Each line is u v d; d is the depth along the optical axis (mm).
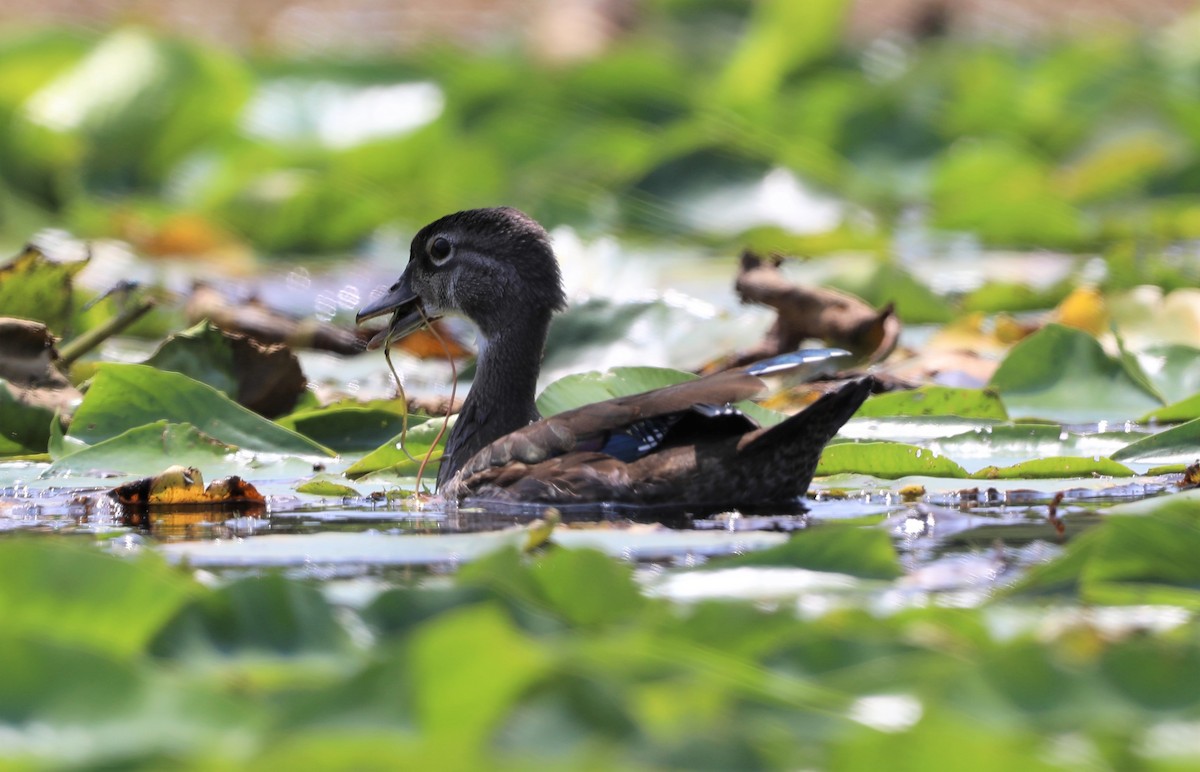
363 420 15016
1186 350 16969
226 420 14055
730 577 8289
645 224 28625
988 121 33031
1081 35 40344
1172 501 8531
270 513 11602
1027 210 28438
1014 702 6133
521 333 13836
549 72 33312
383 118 31750
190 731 5746
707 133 30109
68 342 17562
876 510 11320
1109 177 31094
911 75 33250
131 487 11789
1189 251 26297
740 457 11523
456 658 5633
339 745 5098
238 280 25062
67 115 29531
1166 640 6531
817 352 11805
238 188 29156
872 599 7750
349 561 9258
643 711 5805
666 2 39375
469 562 8461
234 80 30500
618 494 11586
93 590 6805
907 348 18922
